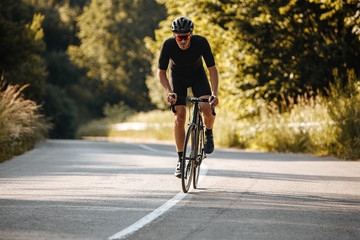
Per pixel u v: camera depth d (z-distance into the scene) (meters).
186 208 6.60
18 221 5.80
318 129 16.23
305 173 10.45
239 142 23.03
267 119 19.70
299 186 8.52
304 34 21.62
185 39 7.61
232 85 23.34
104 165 12.46
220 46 27.33
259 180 9.33
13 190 8.05
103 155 16.22
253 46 22.59
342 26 20.50
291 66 21.83
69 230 5.41
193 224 5.70
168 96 7.75
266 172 10.66
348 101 15.03
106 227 5.55
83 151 18.52
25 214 6.18
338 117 14.76
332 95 17.08
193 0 26.78
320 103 17.72
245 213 6.29
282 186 8.53
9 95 16.62
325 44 20.00
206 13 26.45
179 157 8.08
